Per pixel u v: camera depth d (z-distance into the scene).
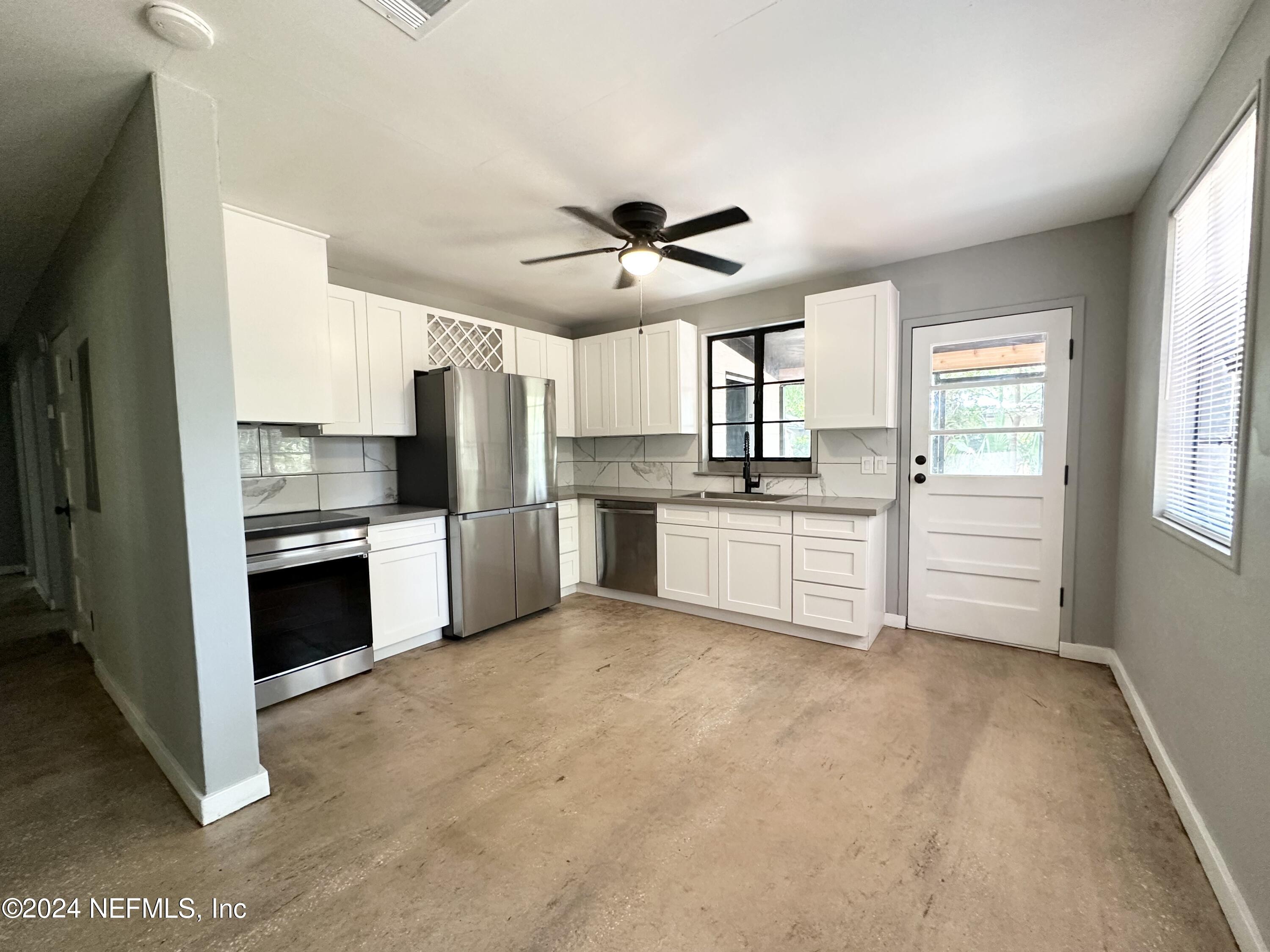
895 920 1.36
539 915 1.39
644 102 1.79
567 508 4.37
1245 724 1.34
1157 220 2.29
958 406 3.27
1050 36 1.51
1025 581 3.12
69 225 2.59
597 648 3.28
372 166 2.16
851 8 1.39
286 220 2.64
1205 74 1.67
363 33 1.46
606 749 2.16
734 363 4.29
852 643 3.23
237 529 1.80
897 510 3.51
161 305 1.69
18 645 3.38
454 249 3.07
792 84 1.71
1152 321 2.34
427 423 3.47
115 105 1.75
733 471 4.27
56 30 1.40
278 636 2.56
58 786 1.95
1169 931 1.33
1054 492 3.01
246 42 1.48
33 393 4.21
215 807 1.76
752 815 1.76
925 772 1.97
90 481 2.65
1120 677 2.67
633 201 2.49
